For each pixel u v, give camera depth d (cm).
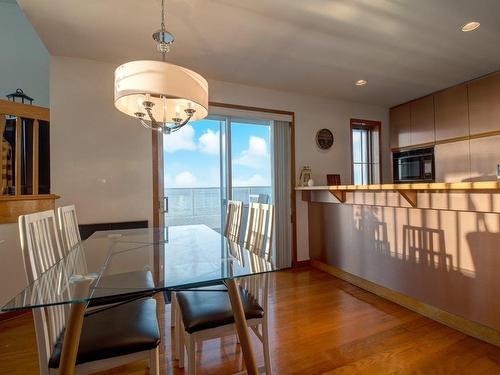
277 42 245
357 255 298
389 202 250
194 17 207
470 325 193
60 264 145
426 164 387
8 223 223
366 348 182
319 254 363
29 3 189
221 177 358
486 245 183
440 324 211
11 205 224
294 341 191
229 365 167
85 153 275
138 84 130
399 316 225
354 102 418
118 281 124
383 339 192
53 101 265
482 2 192
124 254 167
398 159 431
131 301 143
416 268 232
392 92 376
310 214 381
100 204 280
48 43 245
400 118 427
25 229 110
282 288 293
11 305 95
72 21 211
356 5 196
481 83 324
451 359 169
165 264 146
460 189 186
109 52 261
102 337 110
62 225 166
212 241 205
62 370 97
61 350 101
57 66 267
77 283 116
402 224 244
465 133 339
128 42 243
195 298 154
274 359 171
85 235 269
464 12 204
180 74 136
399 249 247
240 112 343
